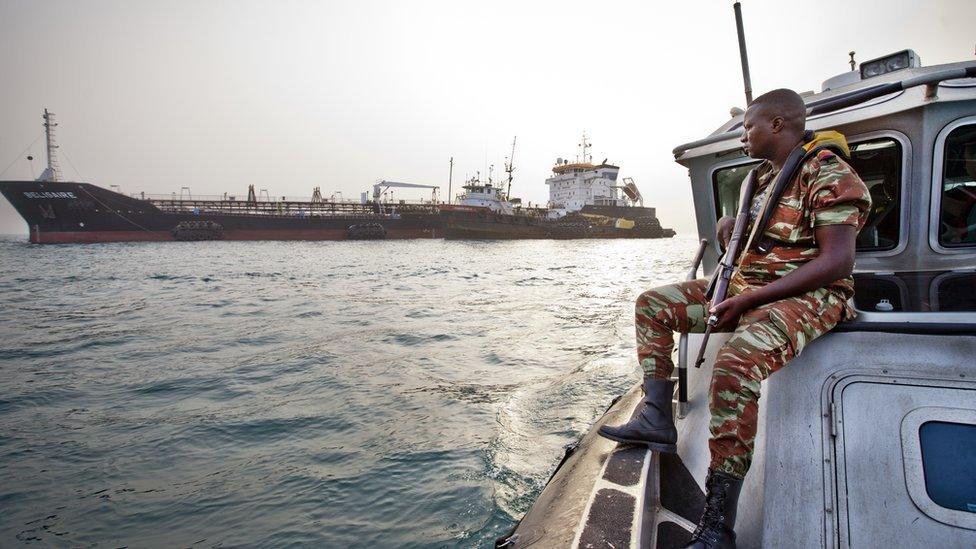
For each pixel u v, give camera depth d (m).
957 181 2.34
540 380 7.79
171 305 17.97
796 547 1.57
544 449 5.21
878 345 1.62
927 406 1.52
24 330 13.59
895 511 1.50
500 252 54.78
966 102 2.21
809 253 1.63
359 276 28.59
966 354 1.52
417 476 4.74
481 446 5.32
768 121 1.74
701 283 2.03
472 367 8.74
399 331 12.43
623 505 1.62
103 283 25.73
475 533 3.81
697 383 2.28
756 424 1.51
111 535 4.05
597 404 6.53
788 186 1.68
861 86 2.78
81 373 9.10
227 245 61.66
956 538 1.42
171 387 8.05
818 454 1.62
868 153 2.53
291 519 4.14
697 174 3.20
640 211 96.19
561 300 18.69
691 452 2.07
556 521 1.83
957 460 1.47
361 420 6.27
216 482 4.84
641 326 2.07
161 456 5.48
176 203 67.06
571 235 82.31
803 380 1.69
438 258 44.62
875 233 2.56
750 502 1.75
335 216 70.25
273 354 10.16
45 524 4.21
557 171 96.50
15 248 55.28
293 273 30.22
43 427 6.44
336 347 10.66
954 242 2.39
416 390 7.44
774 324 1.54
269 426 6.20
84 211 60.25
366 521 4.06
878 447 1.55
